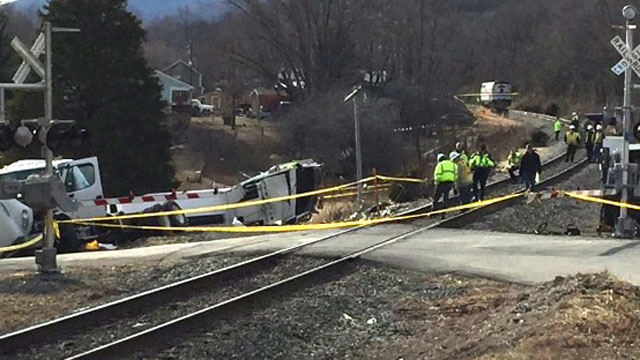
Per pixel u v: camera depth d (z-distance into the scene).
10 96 47.66
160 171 44.72
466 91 113.38
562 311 9.14
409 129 61.47
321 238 18.81
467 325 10.26
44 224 14.77
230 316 11.06
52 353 9.37
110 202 22.22
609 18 95.81
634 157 20.89
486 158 26.83
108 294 13.18
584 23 103.69
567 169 40.22
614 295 9.89
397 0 73.31
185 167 58.91
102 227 22.11
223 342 9.82
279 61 71.50
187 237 21.78
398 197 34.44
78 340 9.92
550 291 10.64
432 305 11.89
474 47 119.19
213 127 70.19
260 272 14.77
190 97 102.69
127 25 44.78
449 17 86.88
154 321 10.95
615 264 14.70
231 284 13.60
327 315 11.41
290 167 26.30
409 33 72.69
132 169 43.47
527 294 11.11
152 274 14.89
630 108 18.88
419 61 72.81
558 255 15.84
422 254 16.19
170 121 62.47
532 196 21.16
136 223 22.70
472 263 15.17
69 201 14.64
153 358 9.11
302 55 70.56
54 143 14.30
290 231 21.50
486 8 128.25
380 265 15.15
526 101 111.19
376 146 49.47
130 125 44.03
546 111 105.69
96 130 42.81
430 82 70.19
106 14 44.19
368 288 13.22
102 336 10.13
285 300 12.20
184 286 12.86
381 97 65.12
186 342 9.75
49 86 14.36
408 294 12.76
